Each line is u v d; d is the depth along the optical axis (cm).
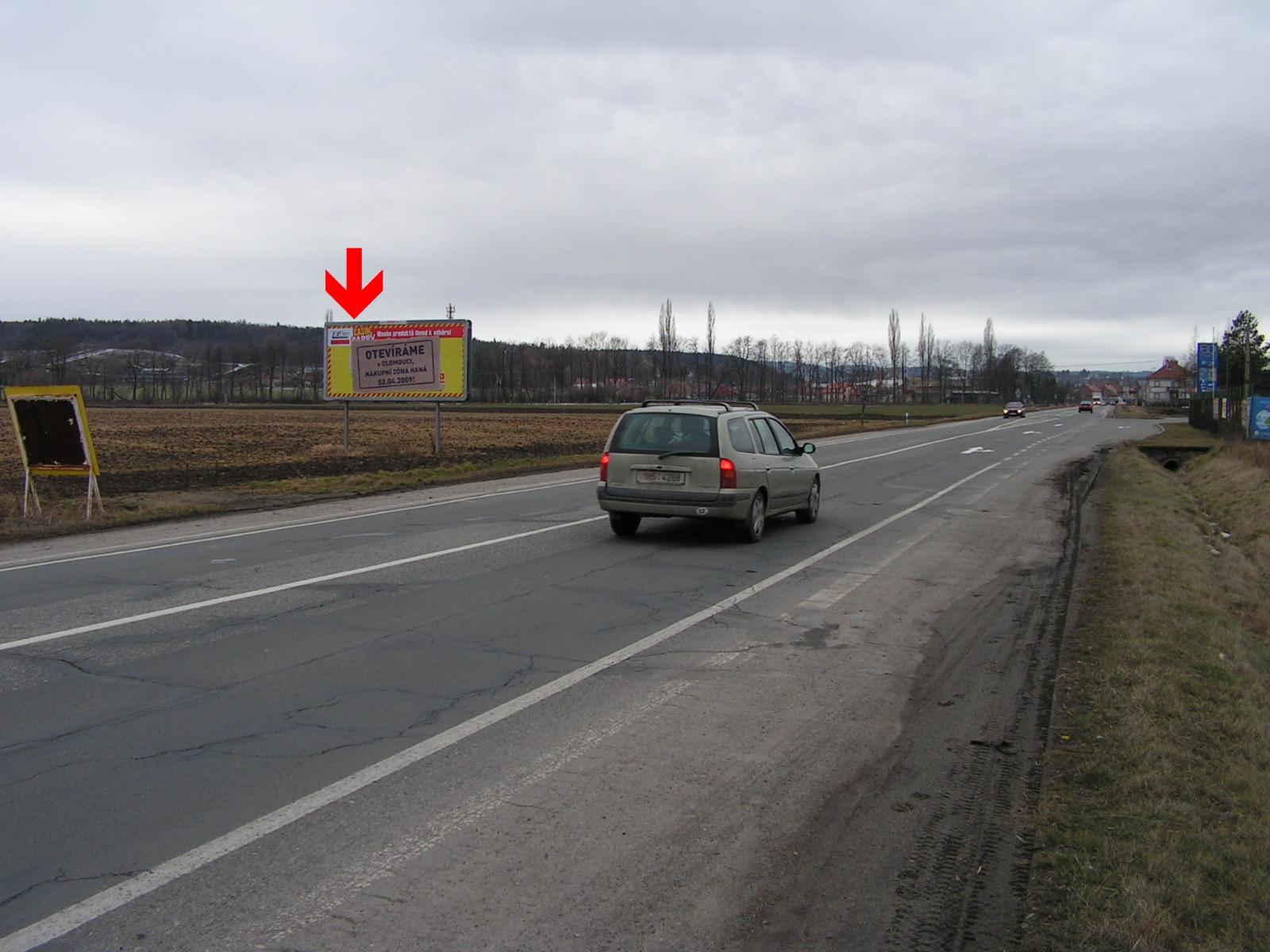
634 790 451
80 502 1688
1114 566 1033
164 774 466
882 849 395
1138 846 386
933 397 15212
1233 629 809
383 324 2902
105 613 806
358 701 577
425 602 850
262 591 897
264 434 4394
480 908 347
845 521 1431
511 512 1527
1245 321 8719
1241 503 1936
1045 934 330
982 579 988
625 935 331
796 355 12812
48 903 349
